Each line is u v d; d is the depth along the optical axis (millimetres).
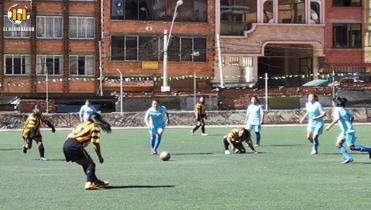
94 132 16156
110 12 73188
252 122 31594
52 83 73438
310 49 79250
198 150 29766
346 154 23312
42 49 73312
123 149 30484
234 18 76625
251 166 22328
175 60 74625
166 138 38500
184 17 75000
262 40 77000
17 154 28109
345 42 80125
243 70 76500
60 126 50281
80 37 74062
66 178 18984
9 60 72875
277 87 69500
